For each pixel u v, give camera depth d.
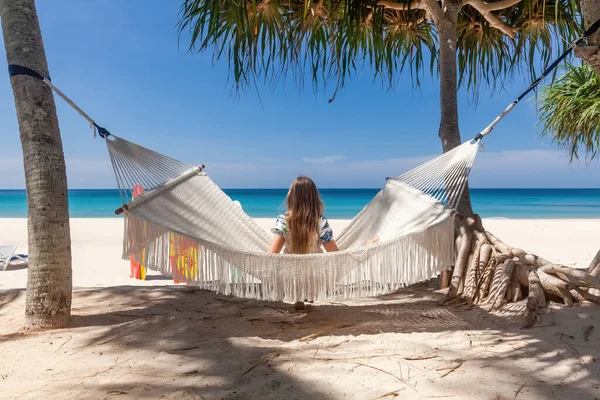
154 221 2.14
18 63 2.22
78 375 1.70
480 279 2.78
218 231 2.50
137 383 1.62
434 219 2.32
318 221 2.48
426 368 1.71
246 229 2.79
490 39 4.59
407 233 2.23
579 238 8.08
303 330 2.29
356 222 3.10
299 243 2.43
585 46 2.60
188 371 1.72
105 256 6.59
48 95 2.29
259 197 55.56
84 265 5.86
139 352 1.95
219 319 2.50
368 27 4.45
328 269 2.15
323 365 1.76
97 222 12.63
